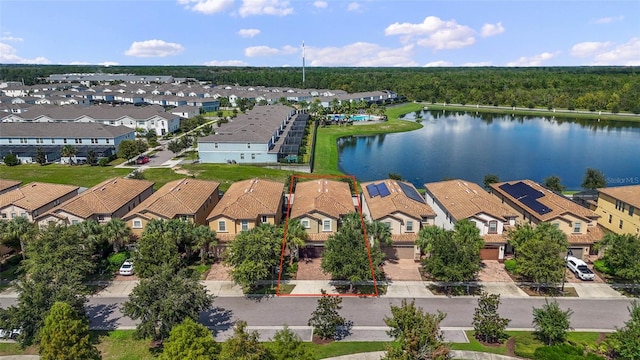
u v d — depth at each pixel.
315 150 122.88
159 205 57.19
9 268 53.72
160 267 42.88
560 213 56.44
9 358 38.03
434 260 46.69
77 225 52.09
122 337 40.53
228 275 52.09
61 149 105.88
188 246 54.00
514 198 66.25
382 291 48.84
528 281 50.97
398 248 56.28
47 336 33.75
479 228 56.72
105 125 119.56
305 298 47.50
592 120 191.25
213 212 57.66
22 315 36.97
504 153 127.94
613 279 51.34
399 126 171.12
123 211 62.28
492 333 38.97
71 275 41.03
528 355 37.56
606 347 38.22
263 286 49.72
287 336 31.55
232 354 29.47
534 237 50.78
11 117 141.75
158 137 137.12
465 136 156.12
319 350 38.84
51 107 152.50
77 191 71.38
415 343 31.28
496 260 56.19
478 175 105.38
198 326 33.19
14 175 91.19
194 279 40.84
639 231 58.22
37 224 57.31
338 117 182.75
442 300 47.12
